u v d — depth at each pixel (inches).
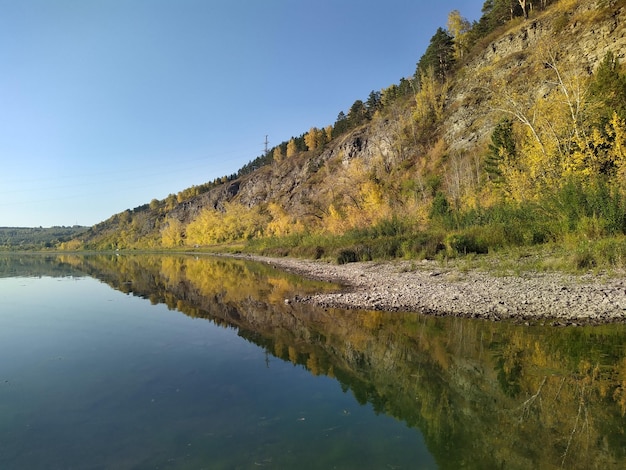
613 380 259.9
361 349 361.1
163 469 177.6
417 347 356.5
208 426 219.9
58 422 228.2
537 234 806.5
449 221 1179.3
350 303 566.3
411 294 574.6
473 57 2600.9
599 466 170.4
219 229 3801.7
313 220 2343.8
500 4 2650.1
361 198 1910.7
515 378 272.7
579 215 719.7
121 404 252.4
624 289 452.8
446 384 272.8
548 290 493.4
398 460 180.2
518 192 1039.0
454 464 175.9
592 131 922.1
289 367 320.5
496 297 497.7
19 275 1349.7
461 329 400.8
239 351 370.6
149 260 2395.4
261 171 5526.6
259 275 1132.5
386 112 3452.3
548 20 1990.7
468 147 2006.6
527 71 1715.1
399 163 2508.6
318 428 215.2
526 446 190.1
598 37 1512.1
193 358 350.6
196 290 844.0
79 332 458.9
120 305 655.8
